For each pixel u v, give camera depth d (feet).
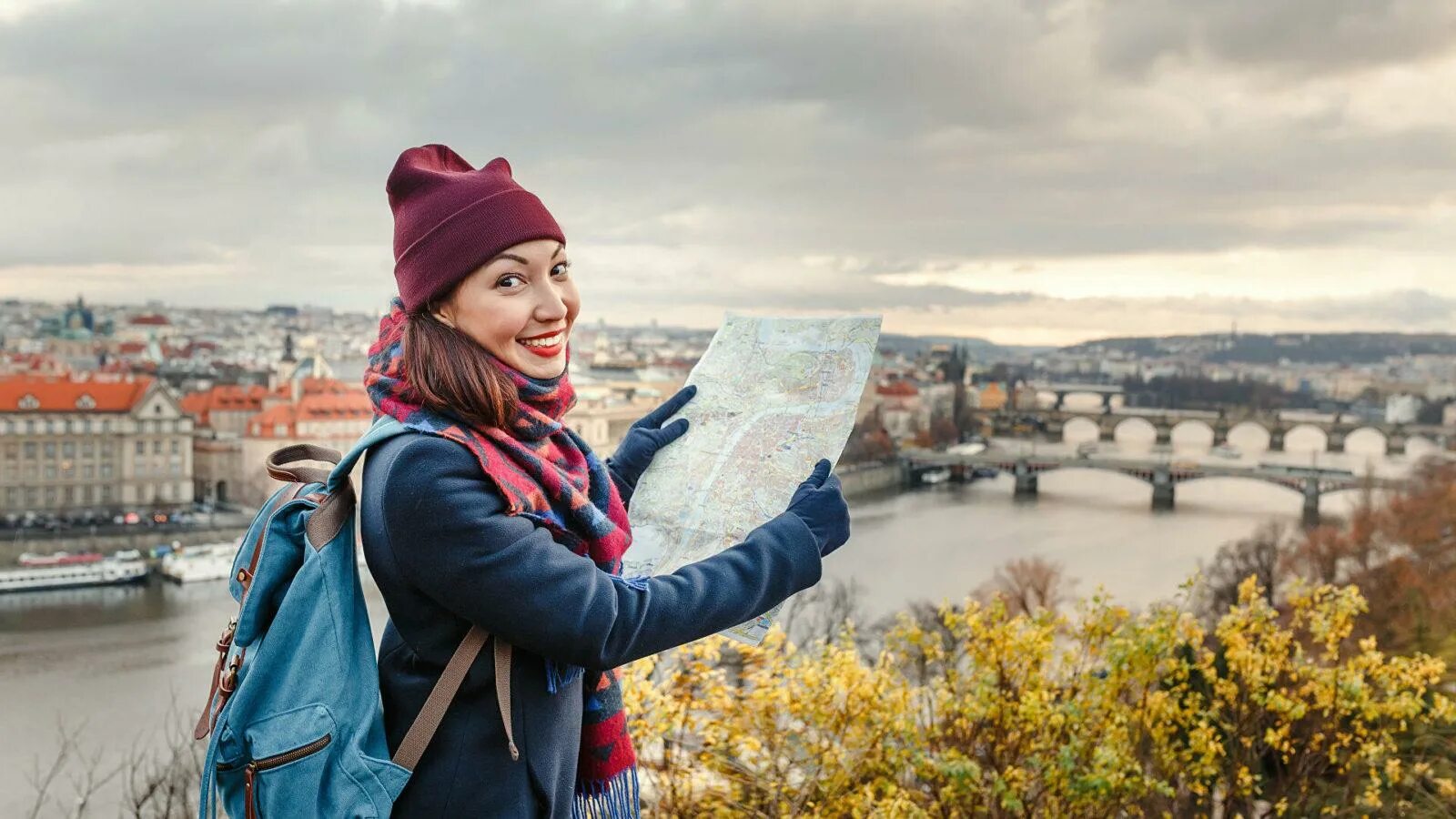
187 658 92.12
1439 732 18.62
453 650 4.26
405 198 4.48
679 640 4.30
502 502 4.13
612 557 4.58
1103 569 176.86
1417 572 95.25
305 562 4.20
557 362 4.58
